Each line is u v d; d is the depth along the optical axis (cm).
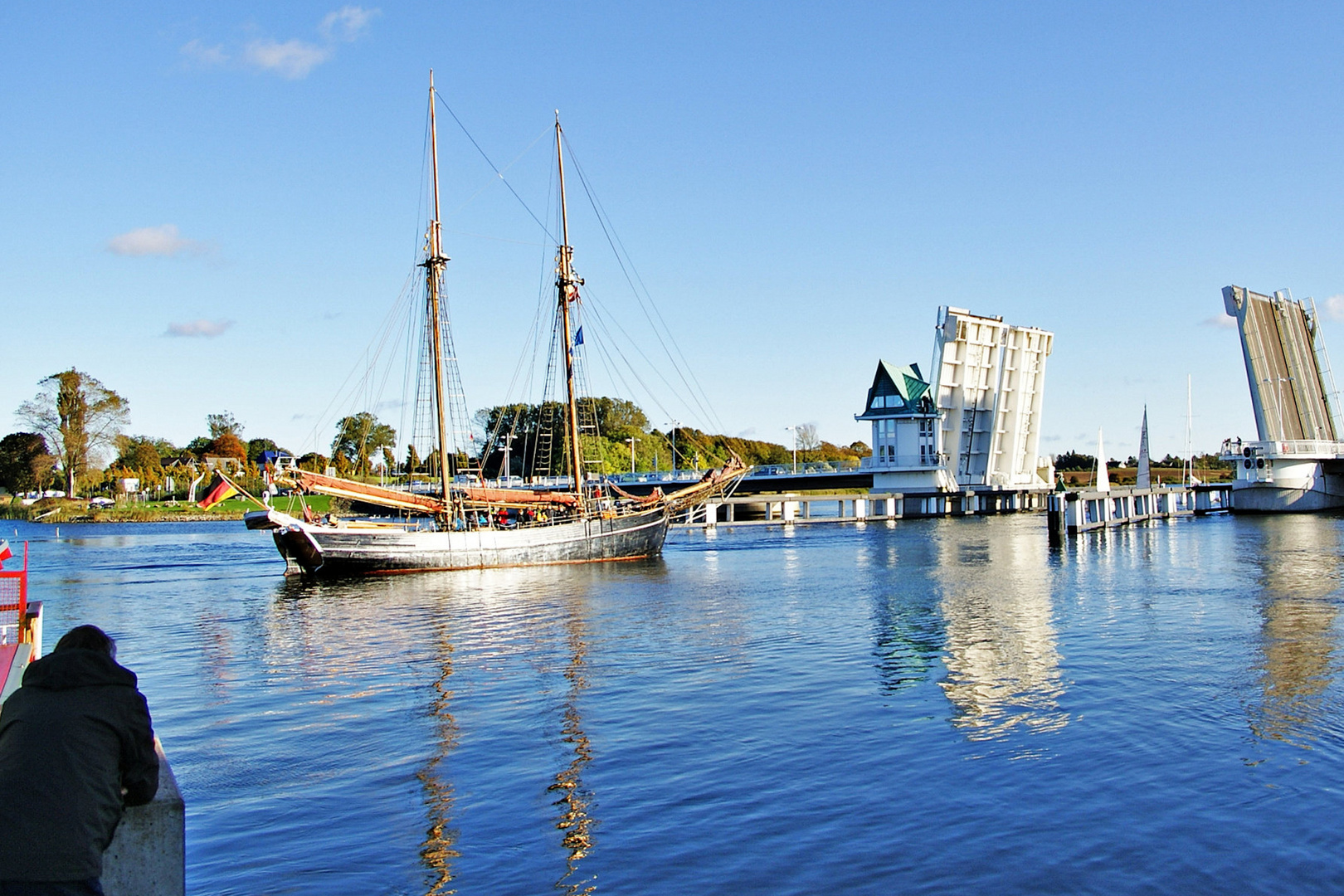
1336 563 4816
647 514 6288
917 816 1322
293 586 4909
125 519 13725
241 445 17750
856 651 2605
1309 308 10388
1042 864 1156
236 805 1427
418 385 6062
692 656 2591
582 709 1989
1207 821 1281
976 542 7244
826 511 13862
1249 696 1961
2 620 1831
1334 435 10850
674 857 1202
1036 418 12544
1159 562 5134
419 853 1231
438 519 5850
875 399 12200
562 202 6475
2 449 13462
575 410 6475
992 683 2158
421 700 2120
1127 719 1800
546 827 1314
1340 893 1070
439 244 5956
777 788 1452
